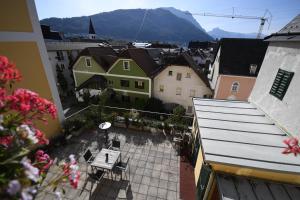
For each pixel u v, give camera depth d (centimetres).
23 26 747
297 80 625
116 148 914
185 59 1853
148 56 2453
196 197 657
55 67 2403
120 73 2073
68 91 2486
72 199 634
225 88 1914
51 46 2333
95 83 2128
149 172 772
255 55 1884
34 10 782
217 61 2152
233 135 618
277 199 457
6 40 689
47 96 902
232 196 458
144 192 675
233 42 1975
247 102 947
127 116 1102
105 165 684
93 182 705
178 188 700
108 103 2127
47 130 906
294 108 616
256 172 505
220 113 791
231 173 522
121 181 719
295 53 655
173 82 1984
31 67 803
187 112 2111
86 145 940
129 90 2136
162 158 861
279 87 720
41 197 623
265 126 691
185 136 953
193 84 1944
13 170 198
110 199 643
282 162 493
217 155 513
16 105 244
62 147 911
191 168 805
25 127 238
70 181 267
